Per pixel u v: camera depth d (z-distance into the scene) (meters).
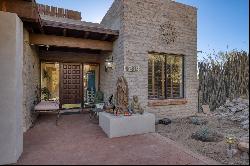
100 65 11.01
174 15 8.60
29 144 5.19
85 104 11.48
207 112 9.18
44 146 5.04
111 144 5.18
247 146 4.29
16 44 4.33
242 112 7.96
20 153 4.48
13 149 4.14
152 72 8.29
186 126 7.18
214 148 4.83
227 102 8.67
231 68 8.48
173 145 5.07
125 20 7.59
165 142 5.32
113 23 8.72
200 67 9.75
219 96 9.02
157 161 4.09
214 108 9.20
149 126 6.37
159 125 7.38
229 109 8.55
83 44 8.27
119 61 7.91
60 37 7.91
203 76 9.68
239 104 8.20
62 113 9.69
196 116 8.72
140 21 7.86
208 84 9.50
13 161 4.11
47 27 6.91
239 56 8.10
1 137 4.11
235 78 8.31
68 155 4.44
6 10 5.07
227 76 8.67
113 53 8.66
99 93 10.17
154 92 8.32
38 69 9.76
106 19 9.95
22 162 4.12
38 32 7.43
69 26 7.02
